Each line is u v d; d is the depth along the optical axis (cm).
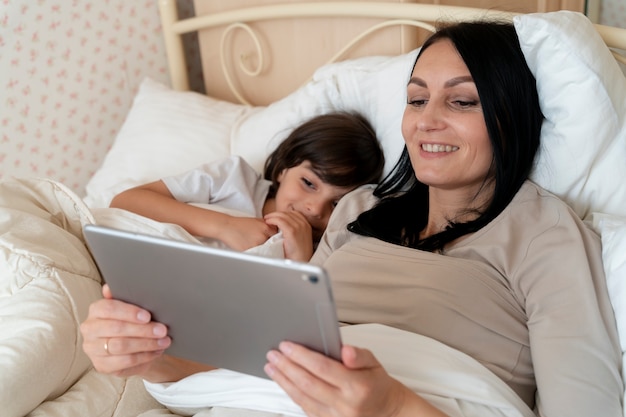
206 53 208
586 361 94
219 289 78
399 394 86
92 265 136
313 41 178
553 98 112
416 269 111
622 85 112
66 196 139
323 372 77
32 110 196
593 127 111
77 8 197
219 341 85
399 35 160
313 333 76
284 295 73
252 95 202
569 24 109
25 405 107
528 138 114
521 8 170
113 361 93
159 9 209
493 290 106
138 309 89
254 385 97
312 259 134
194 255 76
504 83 111
